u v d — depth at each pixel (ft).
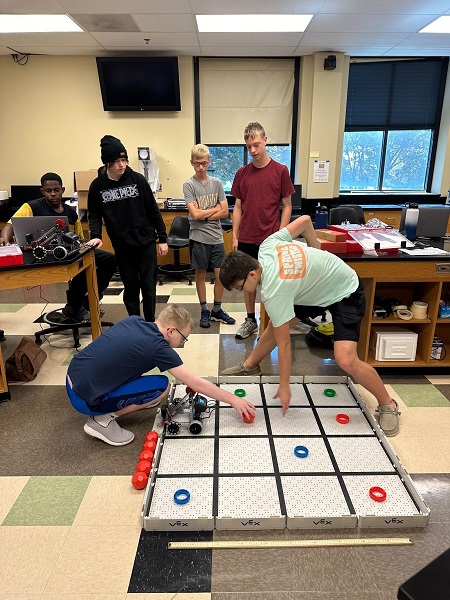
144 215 9.50
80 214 16.22
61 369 9.24
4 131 18.08
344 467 5.89
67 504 5.50
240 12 12.73
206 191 11.29
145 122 18.13
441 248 9.22
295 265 6.10
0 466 6.21
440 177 19.92
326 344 10.11
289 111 18.63
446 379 8.77
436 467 6.16
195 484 5.57
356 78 19.03
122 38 15.08
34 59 17.20
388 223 18.47
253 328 10.90
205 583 4.46
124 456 6.43
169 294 14.82
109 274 11.13
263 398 7.53
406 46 16.55
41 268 7.84
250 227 10.01
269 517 5.03
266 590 4.39
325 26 14.17
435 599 2.00
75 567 4.64
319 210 14.44
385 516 5.06
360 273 8.25
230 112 18.58
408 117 19.74
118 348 6.15
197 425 6.53
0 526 5.16
